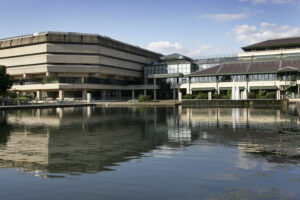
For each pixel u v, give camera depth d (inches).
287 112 1262.3
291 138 553.9
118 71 3752.5
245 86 2716.5
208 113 1258.6
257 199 250.4
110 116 1166.3
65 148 472.1
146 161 379.9
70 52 3358.8
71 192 272.8
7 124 861.8
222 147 467.5
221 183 290.7
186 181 298.0
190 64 3595.0
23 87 3447.3
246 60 3203.7
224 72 2797.7
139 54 4293.8
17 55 3501.5
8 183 299.3
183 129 708.7
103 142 527.2
